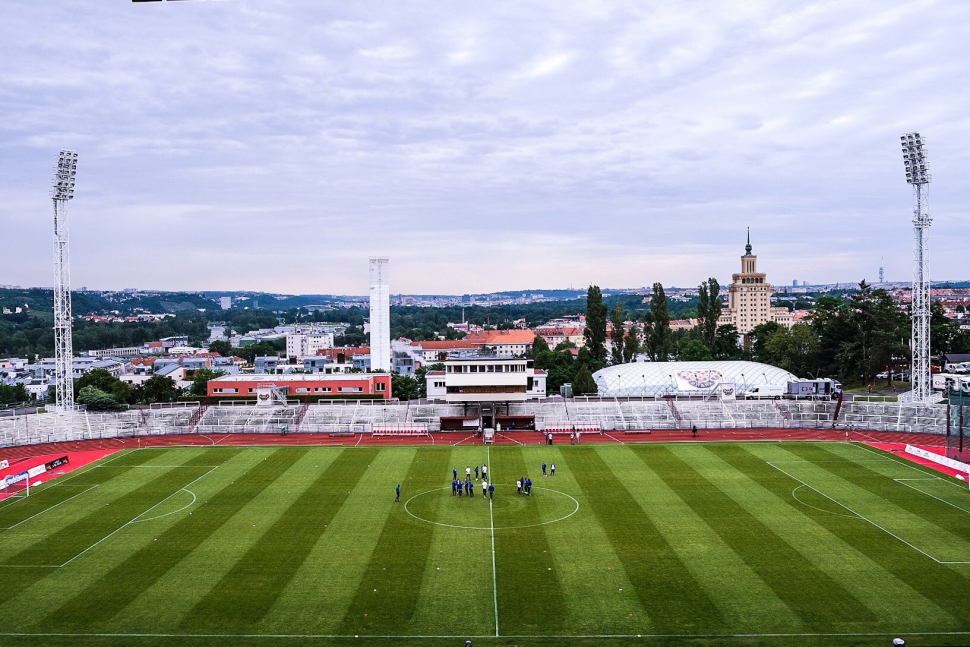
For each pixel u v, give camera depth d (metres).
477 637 53.44
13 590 62.16
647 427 137.38
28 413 145.88
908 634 53.44
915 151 139.25
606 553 70.00
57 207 143.38
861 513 81.88
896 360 188.38
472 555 69.69
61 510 85.38
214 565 67.44
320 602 59.34
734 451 115.62
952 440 121.88
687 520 79.94
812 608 57.69
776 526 77.50
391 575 64.94
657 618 56.25
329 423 140.25
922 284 141.88
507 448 120.56
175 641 53.12
